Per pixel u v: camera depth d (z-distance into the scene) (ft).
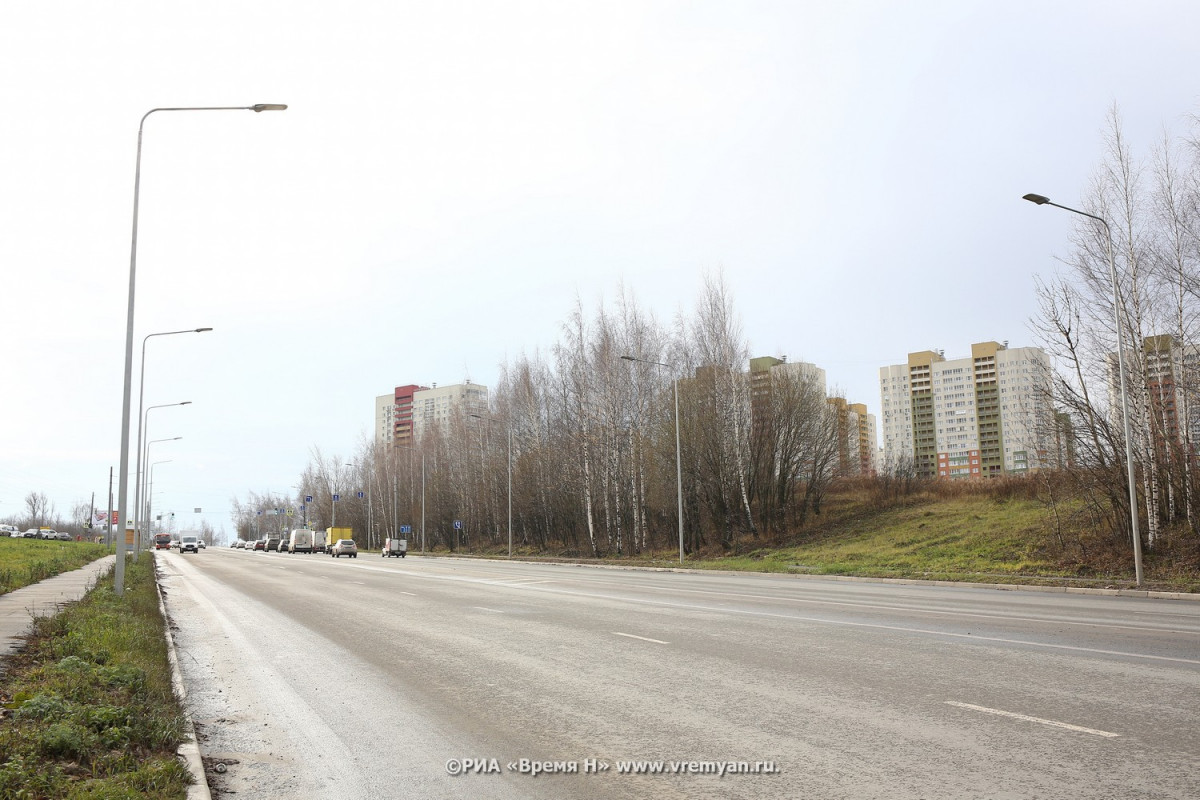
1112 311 85.56
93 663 30.89
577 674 30.40
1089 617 45.75
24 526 516.32
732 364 141.90
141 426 130.11
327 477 414.41
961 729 21.12
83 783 16.79
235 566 143.02
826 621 44.47
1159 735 20.13
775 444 138.72
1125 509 83.35
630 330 163.94
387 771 19.61
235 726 24.85
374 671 32.89
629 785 17.85
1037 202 70.74
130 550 189.98
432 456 288.71
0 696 25.13
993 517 108.37
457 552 244.83
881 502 135.13
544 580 87.97
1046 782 16.93
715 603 56.49
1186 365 82.48
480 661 33.96
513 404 215.92
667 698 25.89
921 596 62.08
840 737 20.76
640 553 156.56
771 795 16.75
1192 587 62.85
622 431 157.58
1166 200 83.82
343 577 100.73
